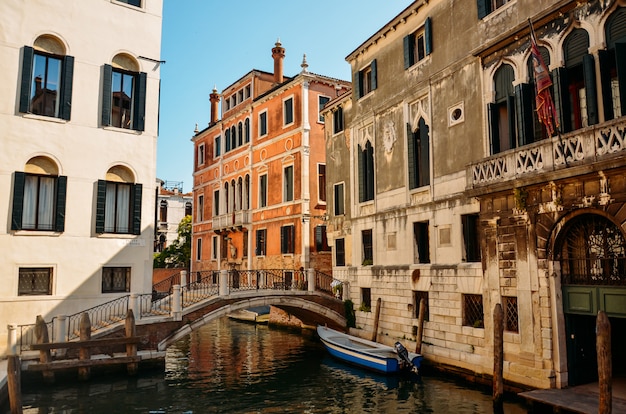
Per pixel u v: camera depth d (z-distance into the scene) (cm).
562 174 1011
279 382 1402
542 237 1097
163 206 4700
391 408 1129
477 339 1284
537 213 1109
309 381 1410
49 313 1456
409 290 1573
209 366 1627
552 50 1112
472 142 1342
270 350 1939
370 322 1767
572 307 1060
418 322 1487
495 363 1070
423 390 1262
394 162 1684
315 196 2394
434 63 1507
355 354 1569
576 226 1059
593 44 1024
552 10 1098
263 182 2709
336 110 2117
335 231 2066
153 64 1697
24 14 1484
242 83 2975
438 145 1473
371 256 1822
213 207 3228
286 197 2503
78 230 1520
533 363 1106
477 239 1349
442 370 1403
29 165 1474
